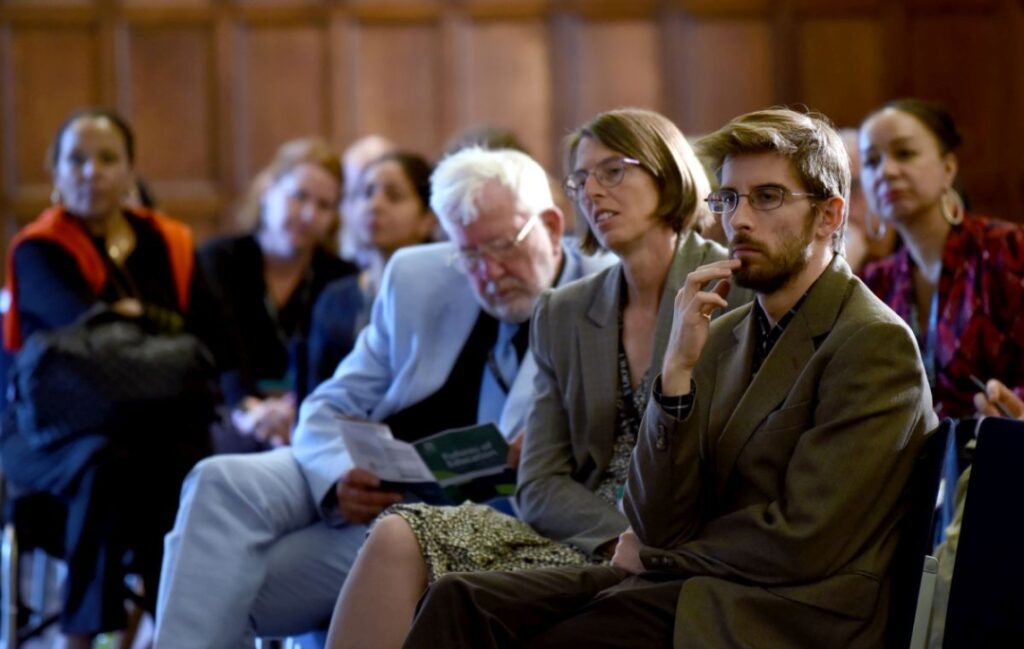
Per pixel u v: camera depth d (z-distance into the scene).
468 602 4.91
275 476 6.76
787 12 14.66
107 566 7.69
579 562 5.65
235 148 14.62
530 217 6.54
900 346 4.81
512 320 6.67
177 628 6.40
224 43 14.61
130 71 14.55
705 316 4.91
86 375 7.85
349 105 14.68
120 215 9.28
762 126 4.91
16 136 14.45
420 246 7.11
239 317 10.30
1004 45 14.57
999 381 6.91
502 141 8.52
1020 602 4.77
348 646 5.42
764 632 4.76
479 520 5.71
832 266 5.02
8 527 8.24
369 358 7.04
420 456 6.31
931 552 5.58
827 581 4.75
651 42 14.73
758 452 4.93
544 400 6.08
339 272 10.58
